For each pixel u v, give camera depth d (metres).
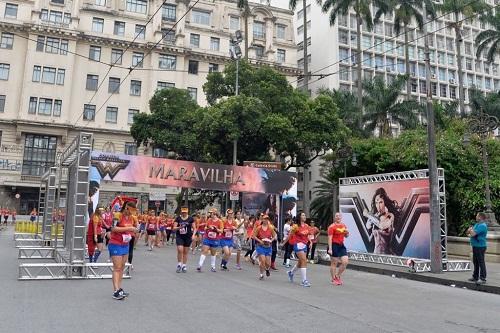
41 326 6.14
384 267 15.54
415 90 71.44
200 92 56.78
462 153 21.89
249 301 8.52
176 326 6.35
